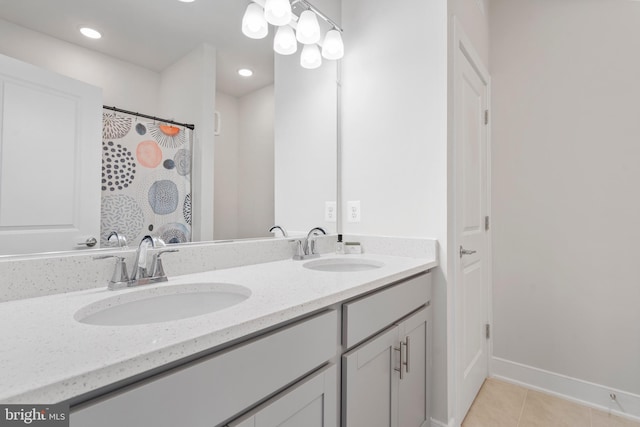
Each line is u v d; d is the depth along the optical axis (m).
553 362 1.89
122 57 1.00
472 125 1.83
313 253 1.57
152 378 0.51
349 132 1.82
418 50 1.55
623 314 1.70
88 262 0.87
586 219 1.81
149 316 0.88
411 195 1.57
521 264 2.01
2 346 0.51
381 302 1.10
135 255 0.96
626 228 1.70
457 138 1.57
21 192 0.79
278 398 0.71
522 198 2.01
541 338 1.94
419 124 1.54
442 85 1.47
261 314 0.67
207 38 1.24
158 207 1.09
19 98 0.79
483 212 2.01
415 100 1.56
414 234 1.56
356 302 0.98
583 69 1.83
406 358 1.25
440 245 1.47
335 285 0.95
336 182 1.82
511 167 2.06
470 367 1.76
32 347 0.50
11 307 0.71
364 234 1.74
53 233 0.85
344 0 1.87
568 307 1.85
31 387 0.39
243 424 0.63
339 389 0.95
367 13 1.76
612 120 1.74
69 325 0.60
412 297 1.31
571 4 1.87
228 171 1.32
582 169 1.82
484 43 2.06
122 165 1.00
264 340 0.68
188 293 0.96
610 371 1.73
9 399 0.37
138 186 1.04
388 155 1.65
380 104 1.69
